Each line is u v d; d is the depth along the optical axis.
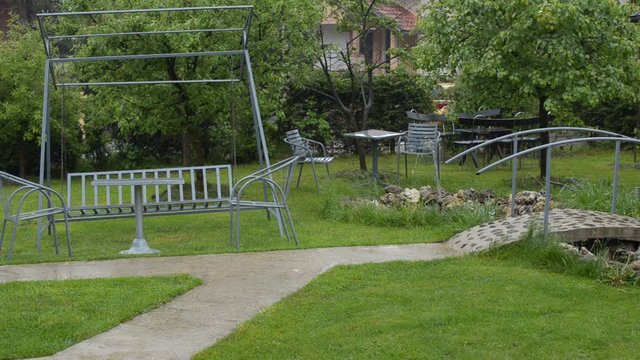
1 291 6.62
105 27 12.08
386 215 9.73
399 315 5.79
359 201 10.73
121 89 12.62
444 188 12.88
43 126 9.99
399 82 18.97
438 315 5.75
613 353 5.07
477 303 6.03
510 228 8.07
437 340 5.30
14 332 5.61
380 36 23.28
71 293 6.52
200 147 13.54
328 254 7.92
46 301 6.30
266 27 12.84
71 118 16.36
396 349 5.15
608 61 12.81
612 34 12.62
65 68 14.22
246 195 12.91
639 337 5.32
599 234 7.84
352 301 6.18
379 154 19.25
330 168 16.53
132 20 11.84
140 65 12.32
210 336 5.50
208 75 12.53
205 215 11.14
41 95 15.88
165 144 18.00
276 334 5.48
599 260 6.95
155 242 9.13
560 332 5.41
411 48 15.33
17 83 15.72
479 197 11.07
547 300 6.10
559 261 7.05
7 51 15.69
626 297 6.20
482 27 12.99
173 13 12.12
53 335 5.54
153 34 11.41
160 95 12.70
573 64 12.59
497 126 15.98
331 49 15.59
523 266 7.13
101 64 12.45
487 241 7.75
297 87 15.55
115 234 9.86
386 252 7.96
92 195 13.77
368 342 5.29
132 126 13.06
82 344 5.38
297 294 6.44
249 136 17.47
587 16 12.46
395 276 6.91
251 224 10.23
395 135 13.46
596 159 17.48
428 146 14.03
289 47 13.38
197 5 12.05
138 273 7.30
